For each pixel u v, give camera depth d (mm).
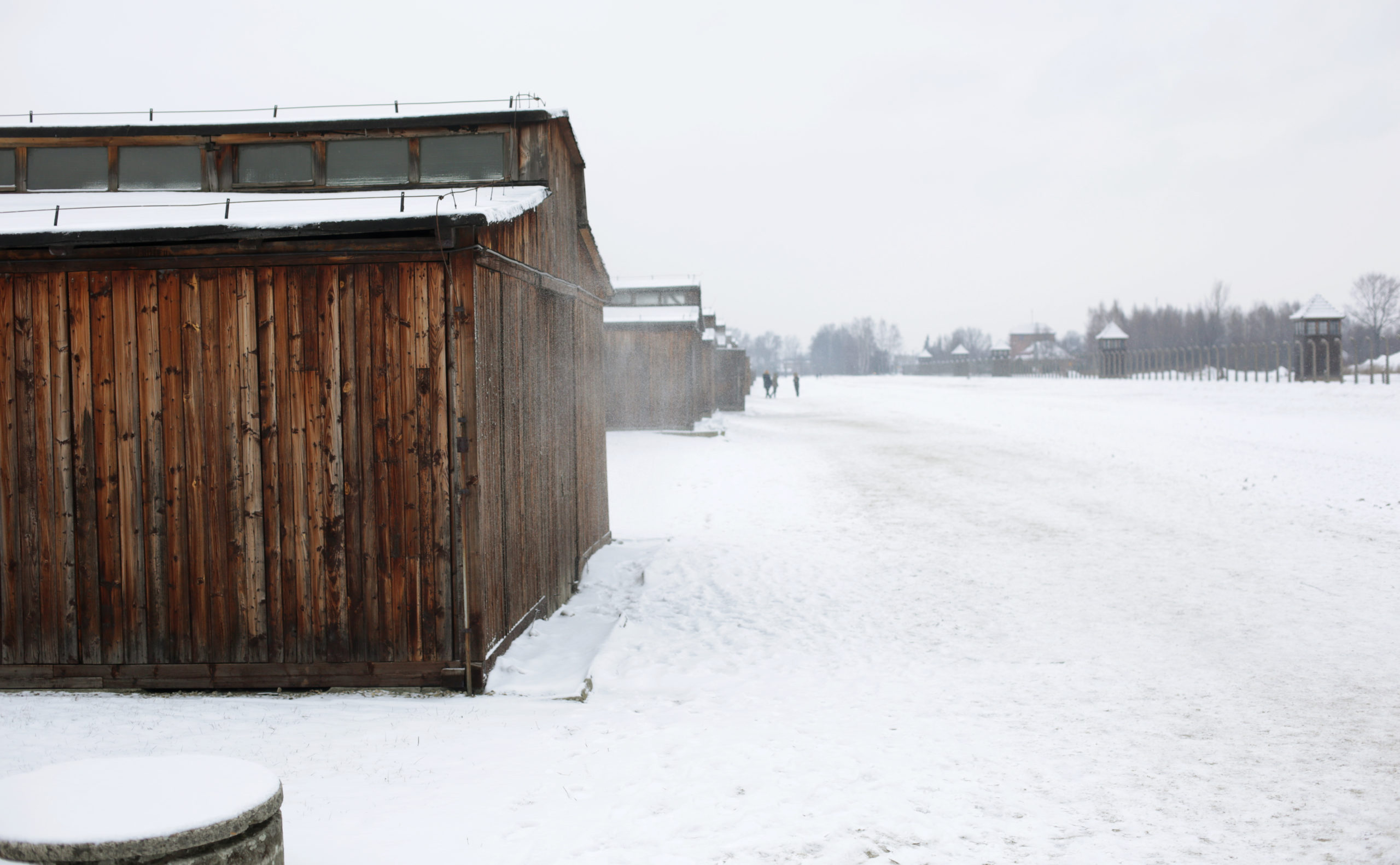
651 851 4598
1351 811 5230
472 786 5441
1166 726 6914
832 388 80000
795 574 13211
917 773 5836
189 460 7867
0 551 7930
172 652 7914
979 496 19922
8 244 7586
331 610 7848
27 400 7895
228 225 7457
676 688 8070
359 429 7801
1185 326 117188
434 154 9875
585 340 13266
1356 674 8289
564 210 11445
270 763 5801
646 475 23000
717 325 48469
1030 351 150375
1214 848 4730
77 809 3455
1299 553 13883
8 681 7980
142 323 7844
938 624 10484
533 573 9859
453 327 7668
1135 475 22234
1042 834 4895
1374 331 103375
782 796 5398
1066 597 11625
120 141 9797
